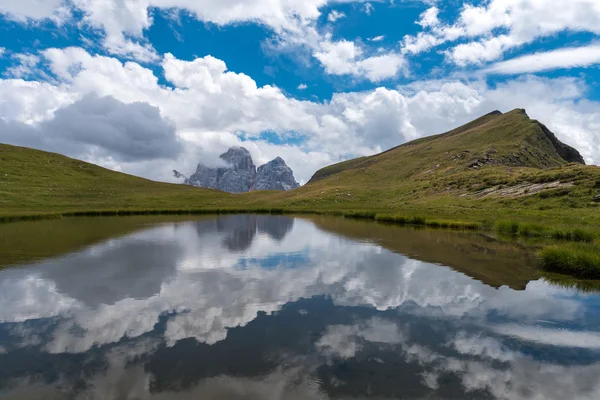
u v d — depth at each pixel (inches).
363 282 669.9
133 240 1214.3
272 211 3297.2
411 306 537.3
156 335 424.8
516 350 395.5
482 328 454.6
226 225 1854.1
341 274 732.7
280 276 713.6
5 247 1036.5
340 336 426.0
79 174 4896.7
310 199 4404.5
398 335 430.9
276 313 502.9
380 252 996.6
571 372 349.4
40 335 423.5
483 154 4731.8
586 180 2279.8
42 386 314.5
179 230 1565.0
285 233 1475.1
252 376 333.7
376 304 544.1
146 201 4040.4
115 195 4124.0
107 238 1251.8
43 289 611.5
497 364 363.9
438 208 2741.1
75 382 320.8
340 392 309.6
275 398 298.4
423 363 362.9
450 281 680.4
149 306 528.7
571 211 1914.4
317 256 933.8
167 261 854.5
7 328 444.8
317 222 2102.6
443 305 540.7
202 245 1111.0
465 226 1686.8
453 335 433.1
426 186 3941.9
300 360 366.0
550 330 450.9
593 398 305.7
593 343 414.9
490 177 3287.4
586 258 731.4
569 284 663.1
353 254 963.3
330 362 362.0
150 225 1782.7
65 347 391.9
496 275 729.6
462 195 3107.8
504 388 319.3
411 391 312.2
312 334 430.6
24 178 4015.8
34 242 1135.0
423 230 1590.8
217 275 718.5
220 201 4709.6
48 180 4183.1
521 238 1290.6
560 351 394.3
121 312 502.9
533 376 341.1
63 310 510.6
